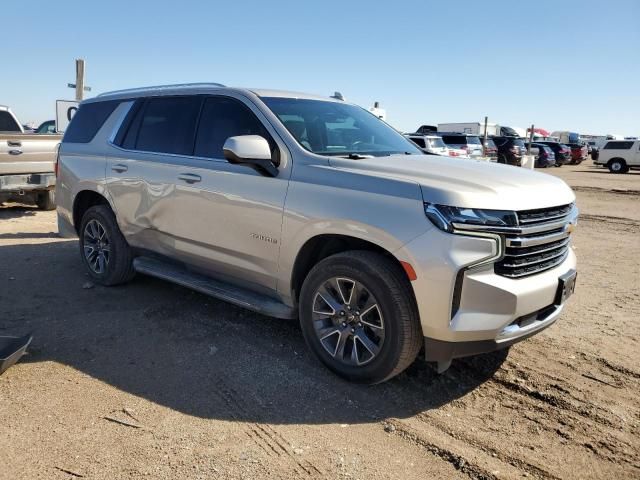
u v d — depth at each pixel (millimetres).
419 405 3434
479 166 3912
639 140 30062
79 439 2953
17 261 6539
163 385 3580
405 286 3303
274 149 4004
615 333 4652
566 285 3590
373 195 3402
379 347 3426
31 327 4477
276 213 3832
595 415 3355
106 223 5367
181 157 4633
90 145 5613
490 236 3150
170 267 4969
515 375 3844
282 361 3965
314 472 2752
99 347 4129
